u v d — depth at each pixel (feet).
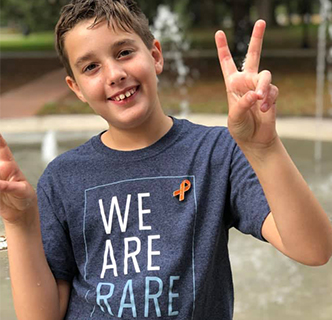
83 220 4.78
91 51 4.59
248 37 48.26
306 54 53.31
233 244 10.07
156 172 4.75
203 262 4.51
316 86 32.86
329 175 12.89
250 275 8.79
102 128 19.99
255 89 3.87
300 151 15.74
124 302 4.45
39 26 96.27
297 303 7.84
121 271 4.57
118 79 4.54
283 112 22.98
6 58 58.08
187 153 4.79
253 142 3.97
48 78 40.24
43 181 5.02
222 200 4.62
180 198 4.63
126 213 4.68
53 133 19.25
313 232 4.03
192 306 4.44
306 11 59.21
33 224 4.56
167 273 4.44
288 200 3.99
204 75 40.42
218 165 4.72
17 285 4.62
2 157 4.30
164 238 4.57
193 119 21.85
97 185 4.83
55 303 4.75
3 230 5.07
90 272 4.72
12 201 4.34
